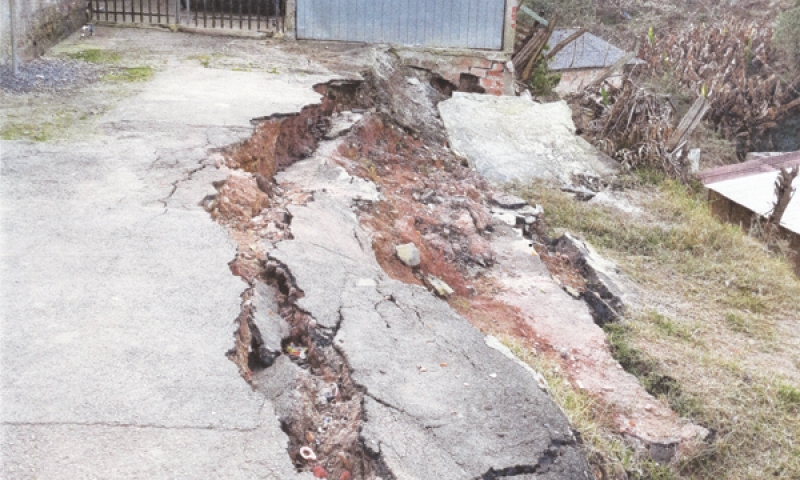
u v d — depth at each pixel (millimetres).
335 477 3631
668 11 37031
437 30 13180
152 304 4418
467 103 12805
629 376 6848
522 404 4211
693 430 6172
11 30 9445
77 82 9523
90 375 3727
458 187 9898
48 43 11180
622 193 12023
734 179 15375
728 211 14555
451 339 4855
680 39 32062
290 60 11625
